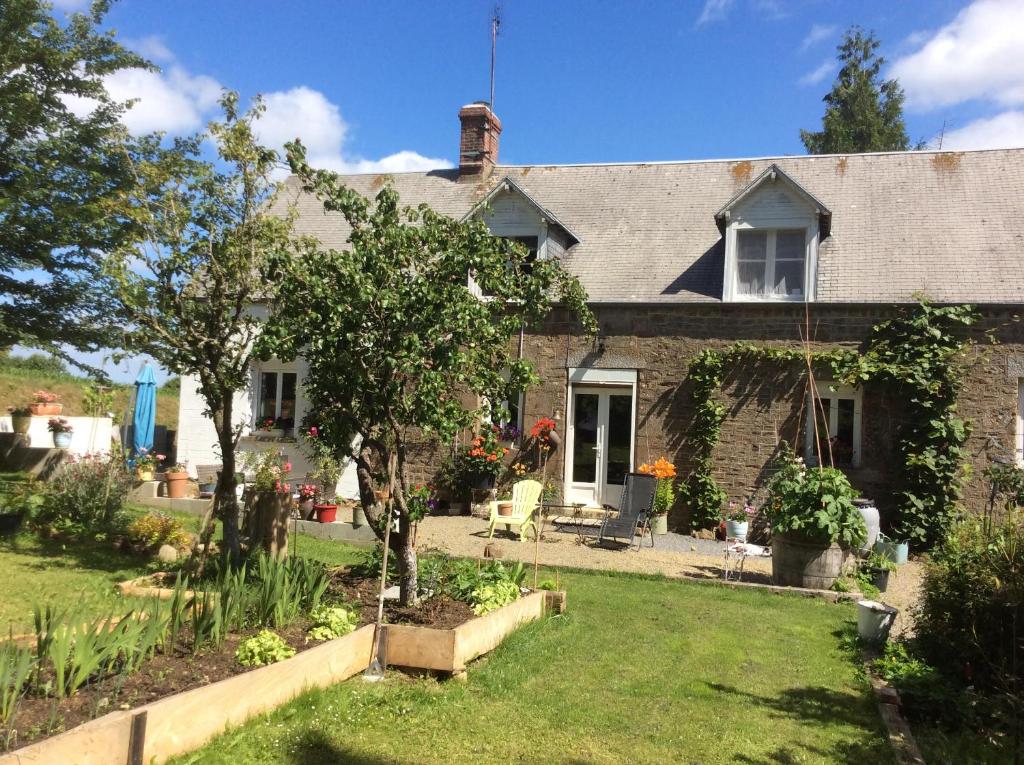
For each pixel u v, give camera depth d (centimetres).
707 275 1313
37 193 1129
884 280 1230
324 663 465
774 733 452
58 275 1262
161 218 701
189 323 695
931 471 1158
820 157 1507
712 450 1250
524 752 402
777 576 888
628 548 1102
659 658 589
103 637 397
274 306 695
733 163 1549
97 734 317
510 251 685
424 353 561
